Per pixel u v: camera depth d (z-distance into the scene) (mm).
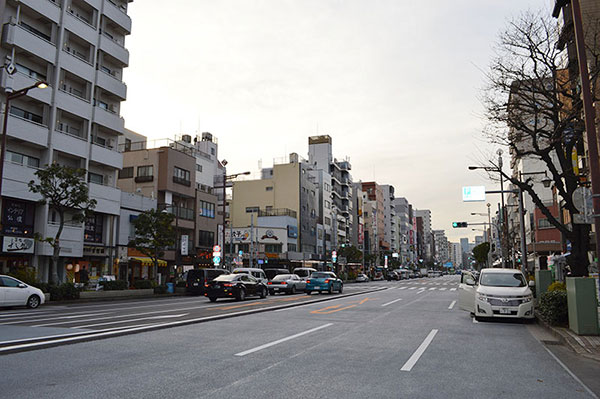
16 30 28781
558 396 5867
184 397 5488
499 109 16453
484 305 14430
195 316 15414
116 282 30203
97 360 7672
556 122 15688
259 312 17500
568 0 16562
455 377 6789
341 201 94750
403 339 10594
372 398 5574
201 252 47156
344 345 9562
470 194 27938
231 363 7520
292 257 63562
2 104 28703
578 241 15719
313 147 88938
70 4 34312
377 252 112562
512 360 8273
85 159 34469
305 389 5926
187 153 48969
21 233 29594
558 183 16047
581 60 10414
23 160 30297
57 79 32000
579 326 10734
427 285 54812
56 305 22562
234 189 72562
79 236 33312
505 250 45281
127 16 39844
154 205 42375
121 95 38531
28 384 6031
